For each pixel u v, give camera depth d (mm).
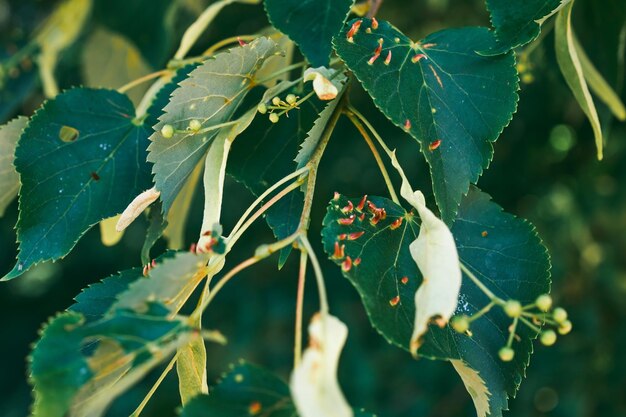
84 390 309
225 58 354
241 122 362
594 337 978
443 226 311
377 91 337
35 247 384
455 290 297
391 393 1018
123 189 399
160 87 430
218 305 1108
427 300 299
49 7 1090
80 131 397
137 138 404
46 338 293
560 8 363
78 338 293
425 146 336
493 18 353
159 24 655
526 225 360
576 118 937
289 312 1076
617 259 1036
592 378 968
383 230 331
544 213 1093
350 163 1047
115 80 672
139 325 296
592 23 488
